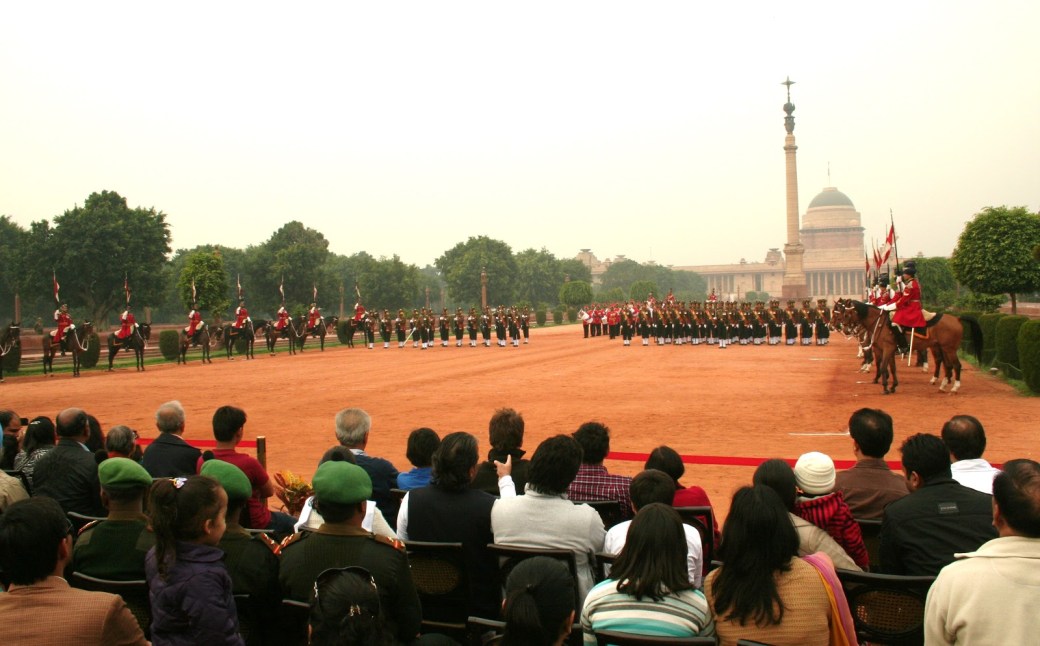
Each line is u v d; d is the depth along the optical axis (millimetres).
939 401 19484
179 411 8945
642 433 15984
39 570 3793
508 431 8070
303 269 83688
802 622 4012
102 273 66688
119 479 5258
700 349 42125
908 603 4855
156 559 4348
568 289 109188
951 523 5230
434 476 5934
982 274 44750
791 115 95188
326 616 3527
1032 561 3549
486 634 5051
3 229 82938
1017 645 3438
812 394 21500
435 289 145875
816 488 5656
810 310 45000
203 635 4188
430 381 27094
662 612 4125
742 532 4141
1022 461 3945
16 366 34094
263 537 5375
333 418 19094
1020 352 20734
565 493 5984
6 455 9469
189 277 55469
